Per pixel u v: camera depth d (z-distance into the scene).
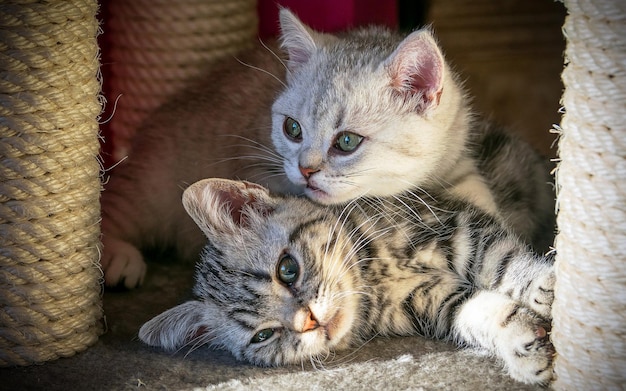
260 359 0.71
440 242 0.73
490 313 0.69
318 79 0.77
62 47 0.69
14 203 0.69
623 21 0.62
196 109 0.84
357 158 0.74
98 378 0.69
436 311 0.73
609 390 0.64
